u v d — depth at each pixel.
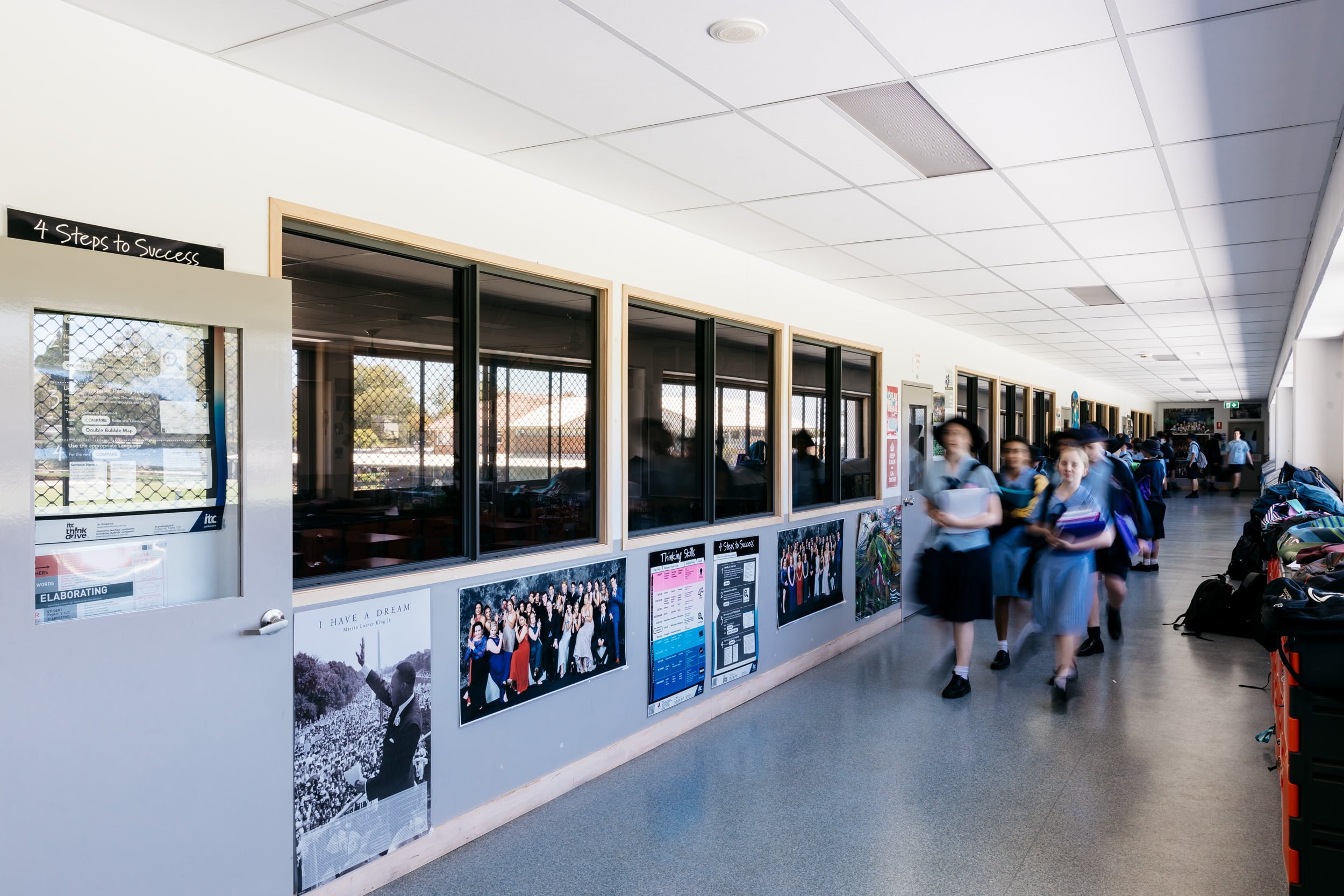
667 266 4.60
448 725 3.29
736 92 2.82
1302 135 3.24
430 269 3.89
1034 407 12.38
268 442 2.55
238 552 2.52
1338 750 2.59
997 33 2.39
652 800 3.76
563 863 3.20
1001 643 5.90
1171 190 3.98
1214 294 6.89
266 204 2.68
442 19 2.29
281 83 2.72
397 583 3.08
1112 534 5.20
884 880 3.06
